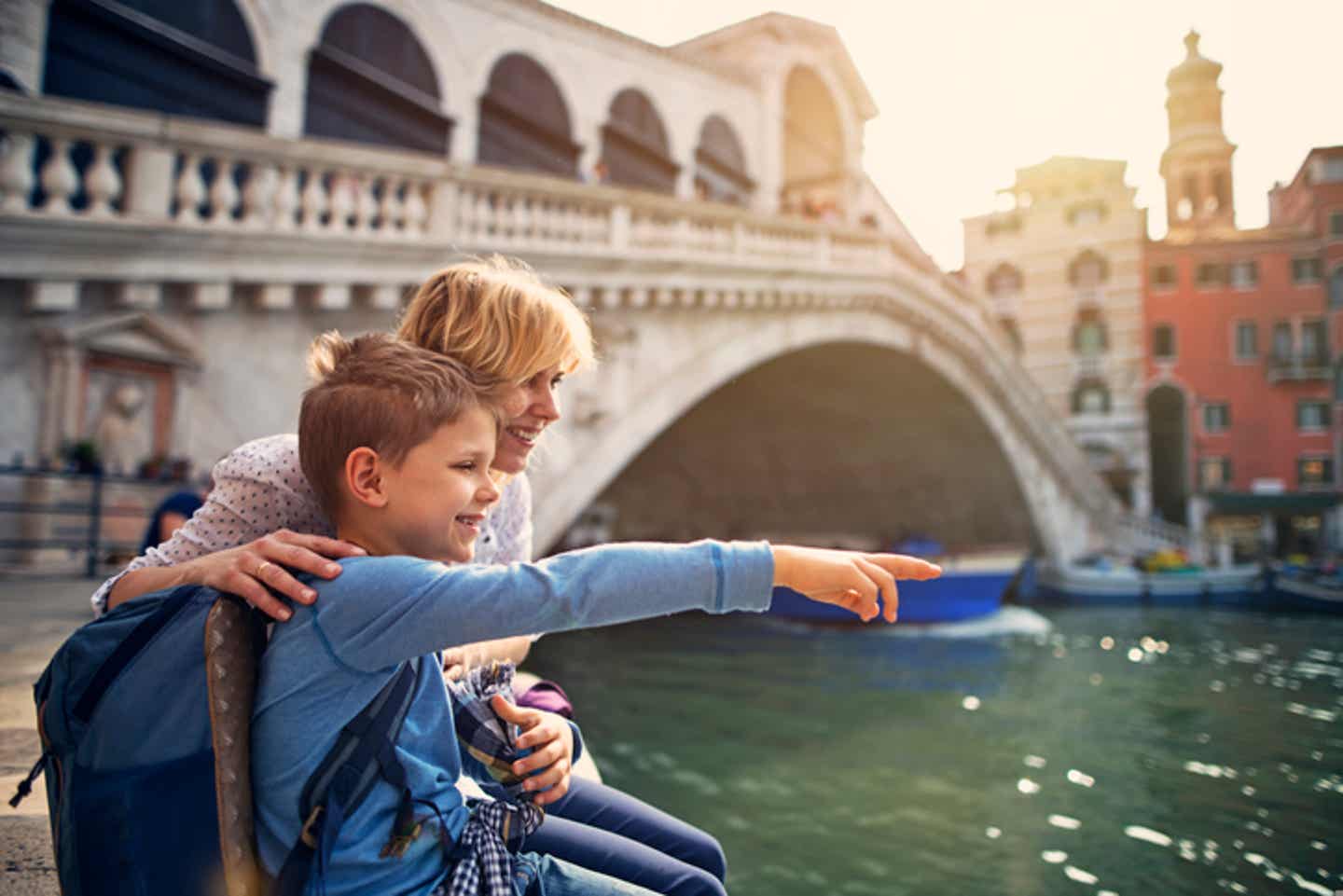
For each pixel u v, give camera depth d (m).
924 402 18.30
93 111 5.48
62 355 5.59
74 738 0.85
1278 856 4.62
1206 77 31.88
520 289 1.14
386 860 0.86
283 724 0.85
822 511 23.19
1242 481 27.33
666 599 0.94
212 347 6.46
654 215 9.79
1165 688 9.83
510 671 1.22
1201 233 30.23
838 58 18.50
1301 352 27.08
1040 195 30.47
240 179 6.98
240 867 0.80
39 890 1.18
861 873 4.39
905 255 14.91
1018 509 21.22
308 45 8.89
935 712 8.46
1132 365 28.59
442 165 7.38
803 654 12.41
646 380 10.16
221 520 1.11
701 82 15.19
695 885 1.27
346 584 0.86
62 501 5.58
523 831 1.02
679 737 7.40
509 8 11.36
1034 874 4.39
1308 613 18.53
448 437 0.95
